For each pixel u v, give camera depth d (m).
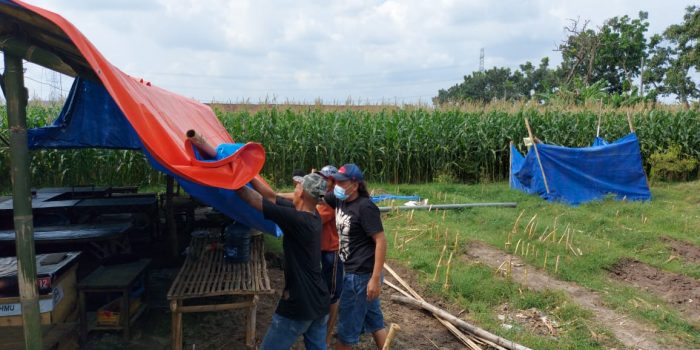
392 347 4.77
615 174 12.05
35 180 12.08
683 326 5.39
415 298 5.85
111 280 4.54
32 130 6.10
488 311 5.66
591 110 17.09
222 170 3.11
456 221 9.47
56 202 7.18
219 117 13.83
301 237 3.19
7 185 12.17
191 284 4.41
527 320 5.49
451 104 17.41
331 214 4.16
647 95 23.27
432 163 14.60
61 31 2.82
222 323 5.02
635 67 34.31
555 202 11.39
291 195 4.59
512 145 13.63
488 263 7.16
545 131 15.52
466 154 14.82
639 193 12.16
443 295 6.00
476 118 15.46
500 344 4.81
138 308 5.04
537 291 6.13
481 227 9.07
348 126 14.30
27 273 3.17
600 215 10.12
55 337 3.96
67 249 5.45
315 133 13.84
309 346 3.47
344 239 3.82
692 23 27.28
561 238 7.98
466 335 5.07
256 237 6.18
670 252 7.98
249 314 4.46
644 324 5.44
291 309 3.18
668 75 29.61
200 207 9.05
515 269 6.98
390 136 14.14
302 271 3.20
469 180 15.15
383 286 6.28
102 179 12.48
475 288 6.10
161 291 5.80
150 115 3.18
